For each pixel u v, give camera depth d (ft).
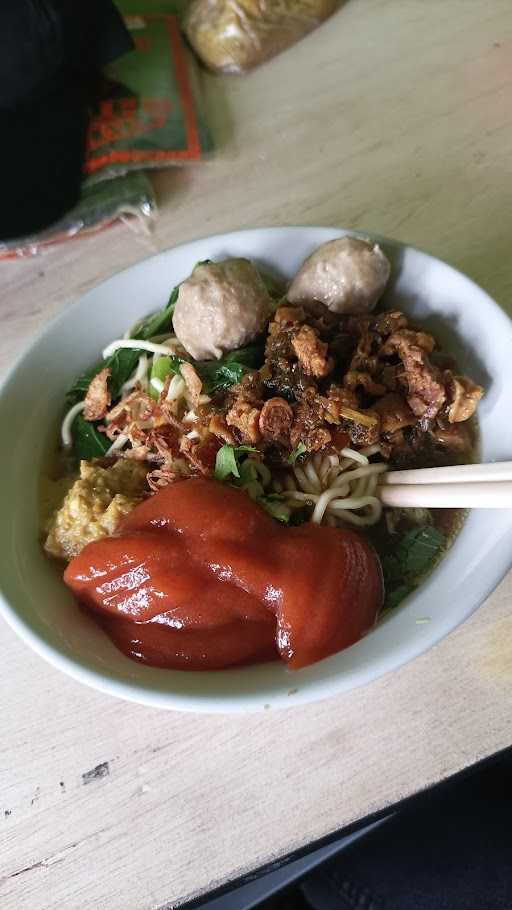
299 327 0.79
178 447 0.83
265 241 0.91
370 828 0.81
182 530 0.72
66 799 0.68
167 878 0.63
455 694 0.68
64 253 1.17
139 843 0.65
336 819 0.64
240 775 0.67
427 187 1.09
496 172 1.08
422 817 0.93
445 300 0.82
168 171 1.23
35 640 0.64
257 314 0.84
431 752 0.66
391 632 0.63
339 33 1.38
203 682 0.64
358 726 0.68
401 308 0.87
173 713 0.71
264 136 1.25
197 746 0.69
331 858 0.84
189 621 0.69
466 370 0.80
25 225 1.14
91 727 0.71
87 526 0.77
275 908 0.98
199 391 0.82
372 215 1.08
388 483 0.79
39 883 0.65
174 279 0.93
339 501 0.79
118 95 1.27
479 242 1.00
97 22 1.24
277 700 0.58
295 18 1.34
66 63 1.22
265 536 0.72
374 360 0.80
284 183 1.17
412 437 0.81
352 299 0.83
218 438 0.81
